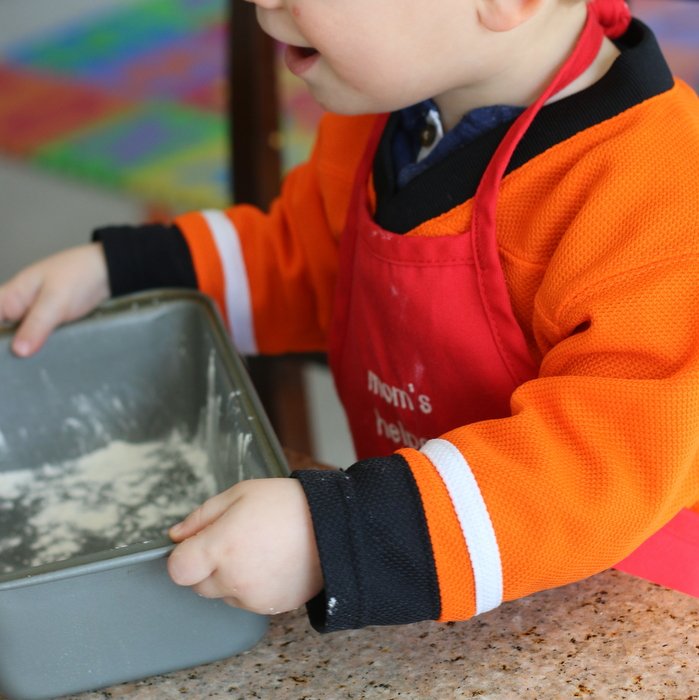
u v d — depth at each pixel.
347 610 0.63
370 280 0.86
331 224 0.99
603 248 0.72
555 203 0.75
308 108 2.93
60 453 0.94
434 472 0.65
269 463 0.69
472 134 0.81
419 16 0.73
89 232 2.74
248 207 1.07
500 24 0.73
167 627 0.66
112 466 0.93
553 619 0.71
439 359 0.82
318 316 1.07
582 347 0.71
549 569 0.65
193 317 0.92
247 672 0.68
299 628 0.72
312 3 0.73
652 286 0.70
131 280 0.99
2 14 3.82
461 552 0.64
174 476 0.91
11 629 0.62
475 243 0.78
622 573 0.75
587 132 0.75
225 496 0.65
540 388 0.70
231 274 1.02
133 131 3.15
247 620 0.68
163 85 3.37
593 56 0.78
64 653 0.64
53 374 0.92
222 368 0.83
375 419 0.92
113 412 0.94
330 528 0.63
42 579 0.61
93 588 0.63
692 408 0.67
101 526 0.87
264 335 1.06
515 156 0.77
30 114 3.27
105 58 3.52
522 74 0.79
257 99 1.41
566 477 0.67
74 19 3.77
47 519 0.88
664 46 2.69
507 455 0.67
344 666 0.68
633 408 0.67
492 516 0.64
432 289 0.81
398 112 0.88
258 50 1.39
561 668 0.67
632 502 0.67
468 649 0.69
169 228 1.03
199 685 0.67
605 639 0.69
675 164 0.73
